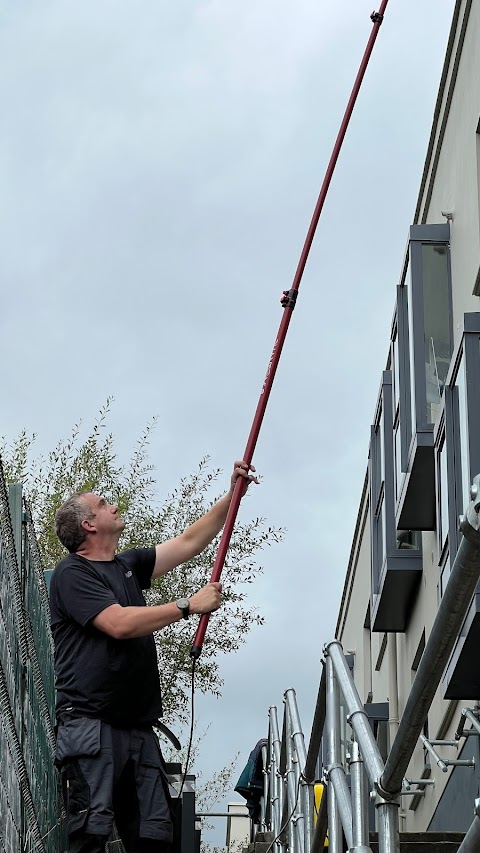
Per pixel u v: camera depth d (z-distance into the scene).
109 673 4.16
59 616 4.27
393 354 11.59
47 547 10.91
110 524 4.50
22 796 4.50
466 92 9.75
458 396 8.37
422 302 10.41
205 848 13.60
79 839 4.00
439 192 11.04
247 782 10.37
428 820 11.18
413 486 10.30
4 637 4.14
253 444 4.89
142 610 4.18
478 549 2.23
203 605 4.29
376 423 13.15
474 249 9.33
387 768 3.30
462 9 9.93
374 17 5.72
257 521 11.92
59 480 11.34
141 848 4.12
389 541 11.72
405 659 12.71
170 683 11.63
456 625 2.54
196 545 4.82
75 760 4.09
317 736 5.35
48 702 5.91
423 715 2.95
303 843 5.73
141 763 4.17
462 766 9.02
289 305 5.19
